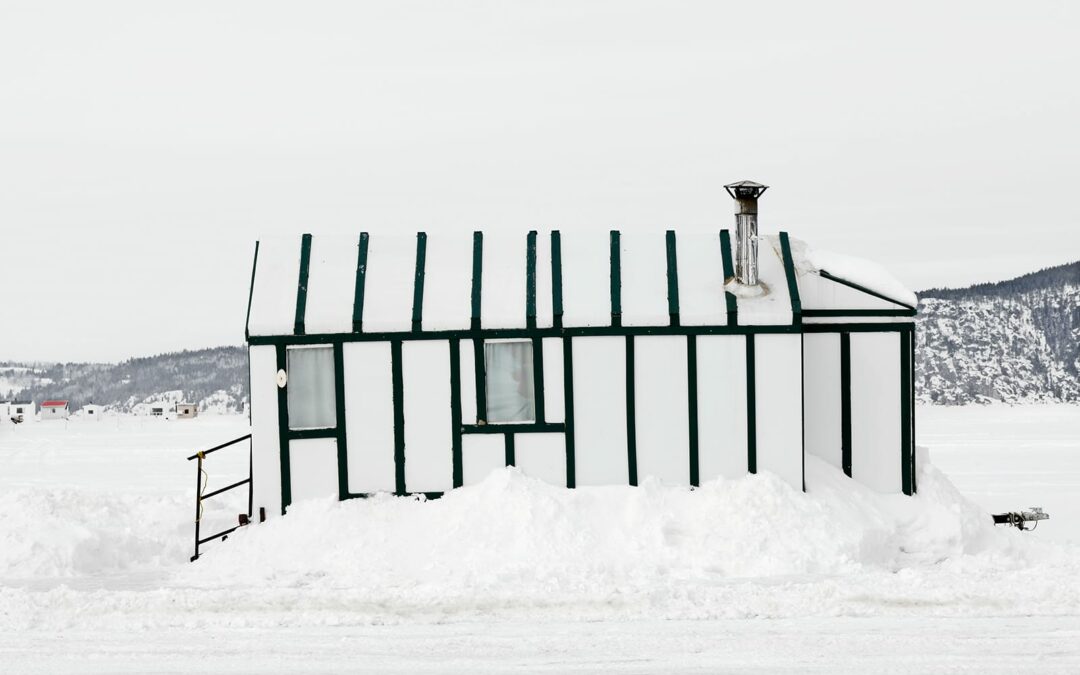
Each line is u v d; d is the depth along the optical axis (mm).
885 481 13422
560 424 12938
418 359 13023
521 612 10016
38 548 12398
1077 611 9680
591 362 12945
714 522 12047
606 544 11883
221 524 14758
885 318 13445
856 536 11953
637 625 9617
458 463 12992
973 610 9758
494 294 13195
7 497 13805
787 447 12781
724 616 9812
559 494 12609
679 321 12828
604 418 12930
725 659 8742
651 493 12586
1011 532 13195
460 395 12992
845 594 10180
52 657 9109
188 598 10484
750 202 13070
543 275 13383
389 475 13008
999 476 27250
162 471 32562
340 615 10008
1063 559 12477
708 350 12859
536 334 12953
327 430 13016
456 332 12984
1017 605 9852
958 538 12617
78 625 9961
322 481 13016
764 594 10266
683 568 11406
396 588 10727
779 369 12812
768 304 12859
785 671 8453
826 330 13438
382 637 9445
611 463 12914
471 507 12375
